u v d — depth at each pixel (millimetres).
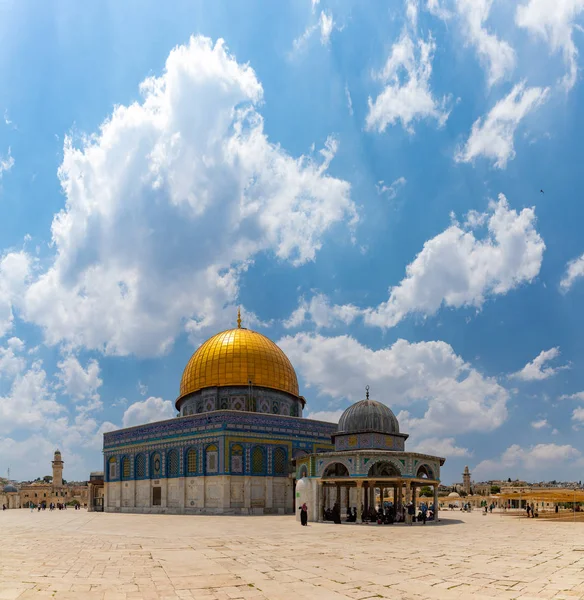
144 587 18953
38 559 25453
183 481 69688
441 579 20734
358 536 37625
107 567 23281
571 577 21172
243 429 68062
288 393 80188
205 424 69000
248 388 76250
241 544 32344
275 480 68875
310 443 72938
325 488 65500
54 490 177625
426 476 56438
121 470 79875
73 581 19812
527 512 74938
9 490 147750
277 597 17594
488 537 37594
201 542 33406
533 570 22828
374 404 55750
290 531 41531
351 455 51969
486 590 18688
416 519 54062
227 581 20188
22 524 52969
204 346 80938
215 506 66125
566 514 78375
